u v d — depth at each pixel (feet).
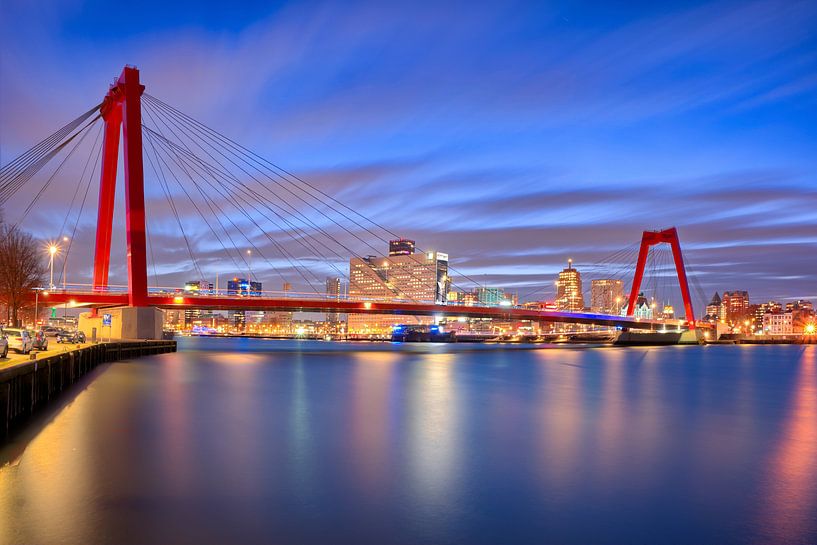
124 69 279.90
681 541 58.44
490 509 66.03
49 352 155.84
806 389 215.10
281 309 350.43
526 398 169.37
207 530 57.98
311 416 125.90
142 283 289.53
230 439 98.63
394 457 88.43
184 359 300.40
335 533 58.39
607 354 486.38
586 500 69.87
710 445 103.14
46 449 86.84
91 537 55.36
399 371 268.00
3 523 58.39
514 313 482.69
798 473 83.87
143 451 87.56
